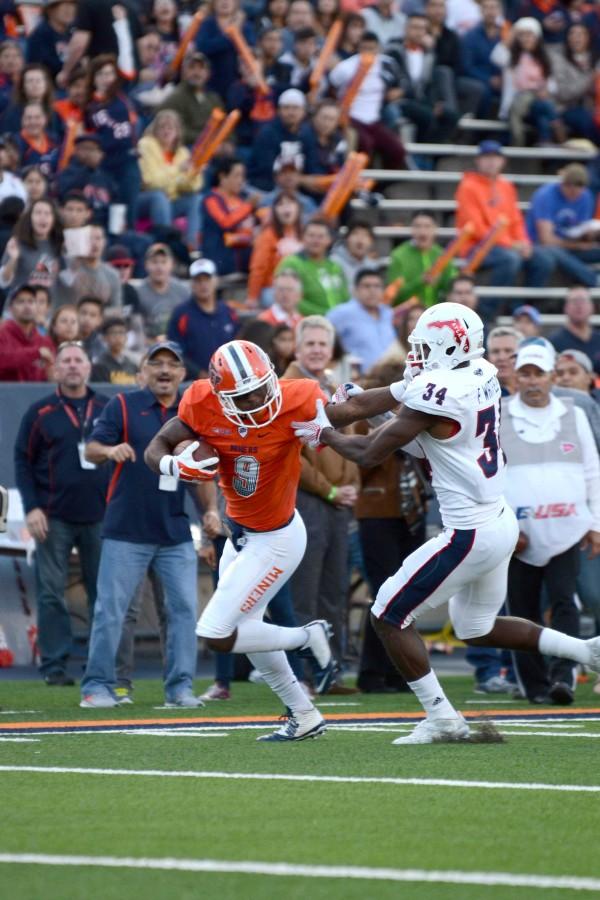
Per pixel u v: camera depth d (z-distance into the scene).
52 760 22.95
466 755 23.30
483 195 59.22
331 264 49.75
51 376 43.06
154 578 35.25
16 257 45.75
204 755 23.52
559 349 49.00
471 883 14.19
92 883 14.20
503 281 59.22
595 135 68.50
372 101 62.53
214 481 35.03
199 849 15.77
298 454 24.98
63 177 52.06
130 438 32.88
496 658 36.56
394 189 64.31
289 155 57.91
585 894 13.80
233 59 61.25
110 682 33.16
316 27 64.06
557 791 19.53
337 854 15.52
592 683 39.56
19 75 53.47
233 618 24.88
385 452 23.89
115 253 49.84
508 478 33.25
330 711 31.69
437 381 23.75
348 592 41.97
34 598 42.69
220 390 23.91
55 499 37.88
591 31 69.19
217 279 55.09
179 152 56.34
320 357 33.41
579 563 33.69
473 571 24.42
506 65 67.81
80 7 57.00
